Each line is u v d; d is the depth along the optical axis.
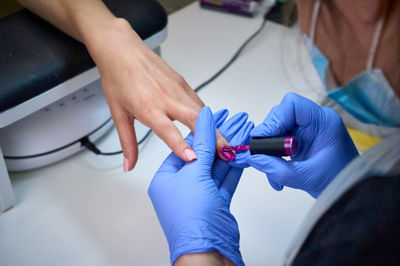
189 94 0.47
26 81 0.44
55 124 0.49
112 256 0.45
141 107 0.45
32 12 0.52
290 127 0.44
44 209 0.49
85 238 0.46
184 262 0.36
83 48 0.48
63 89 0.47
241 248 0.46
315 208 0.33
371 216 0.30
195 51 0.67
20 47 0.47
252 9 0.72
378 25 0.25
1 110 0.42
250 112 0.58
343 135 0.43
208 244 0.36
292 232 0.47
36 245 0.46
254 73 0.64
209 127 0.42
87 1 0.49
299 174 0.41
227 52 0.67
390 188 0.30
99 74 0.49
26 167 0.51
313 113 0.42
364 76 0.28
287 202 0.50
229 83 0.62
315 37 0.29
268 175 0.42
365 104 0.30
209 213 0.38
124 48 0.47
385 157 0.30
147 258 0.45
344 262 0.31
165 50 0.67
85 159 0.54
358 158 0.32
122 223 0.48
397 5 0.24
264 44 0.69
